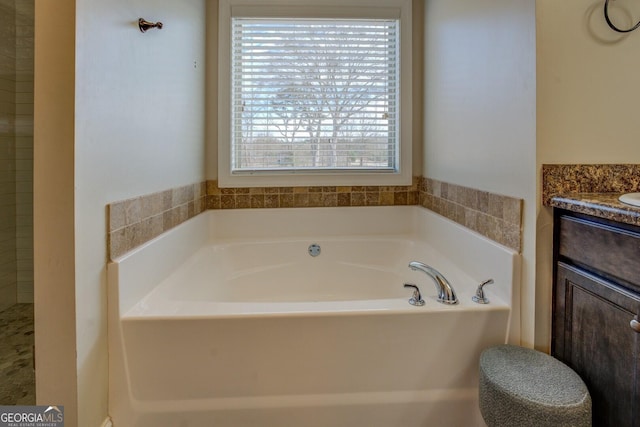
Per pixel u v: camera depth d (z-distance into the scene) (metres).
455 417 1.17
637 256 0.82
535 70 1.11
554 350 1.11
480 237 1.41
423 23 2.14
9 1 2.00
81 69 0.91
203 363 1.11
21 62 2.07
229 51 2.11
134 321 1.08
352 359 1.14
